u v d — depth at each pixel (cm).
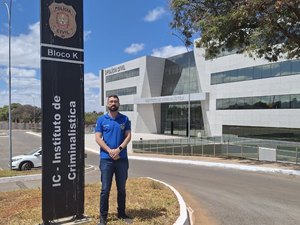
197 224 780
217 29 1789
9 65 2575
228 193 1199
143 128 7462
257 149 2352
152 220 676
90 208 754
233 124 4994
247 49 1916
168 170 2117
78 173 636
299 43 1884
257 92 4572
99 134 639
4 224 657
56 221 619
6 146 5259
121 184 652
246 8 1622
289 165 1950
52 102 604
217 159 2569
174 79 6844
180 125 6594
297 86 4003
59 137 612
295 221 798
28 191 1099
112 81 8944
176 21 2044
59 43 612
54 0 607
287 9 1630
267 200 1054
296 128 4003
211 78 5475
